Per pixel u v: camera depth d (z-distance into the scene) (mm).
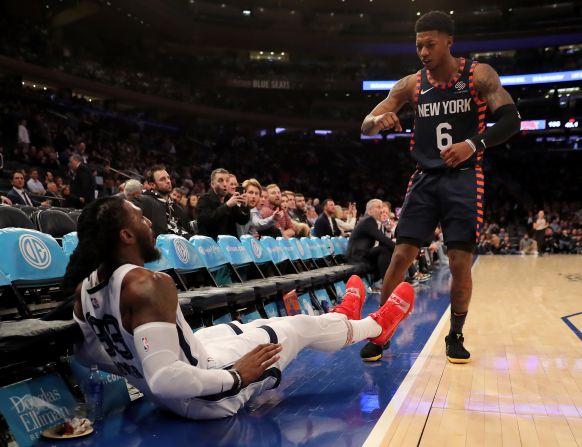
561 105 28609
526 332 4359
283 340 2486
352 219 10609
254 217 6191
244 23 28172
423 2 28906
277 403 2533
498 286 8328
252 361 2273
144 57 26797
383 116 3107
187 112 26766
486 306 5984
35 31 20922
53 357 2326
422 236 3299
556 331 4398
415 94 3299
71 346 2582
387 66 32156
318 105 32781
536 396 2588
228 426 2215
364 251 7371
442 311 5656
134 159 18625
